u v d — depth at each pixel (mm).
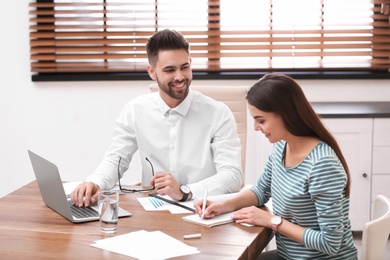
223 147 2715
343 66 4410
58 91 4398
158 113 2809
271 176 2383
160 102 2777
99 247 1946
